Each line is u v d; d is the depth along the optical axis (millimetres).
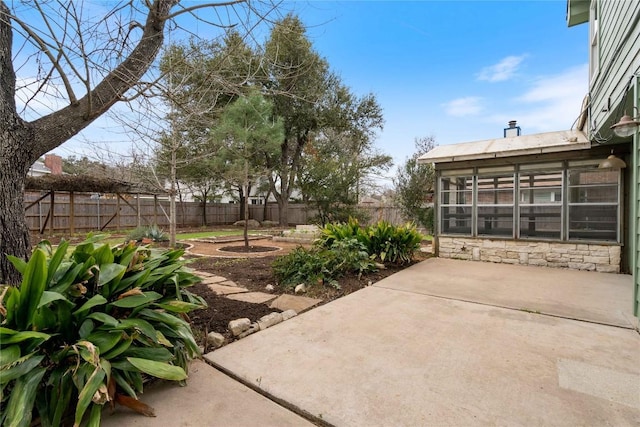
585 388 2094
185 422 1779
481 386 2121
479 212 6938
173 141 7859
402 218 12578
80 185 10789
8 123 2416
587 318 3377
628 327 3135
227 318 3330
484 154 6570
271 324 3234
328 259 5004
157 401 1970
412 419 1805
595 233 5812
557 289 4543
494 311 3615
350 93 16719
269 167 16422
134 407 1840
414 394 2037
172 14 2881
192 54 3186
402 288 4625
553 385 2129
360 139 17797
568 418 1802
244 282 4910
